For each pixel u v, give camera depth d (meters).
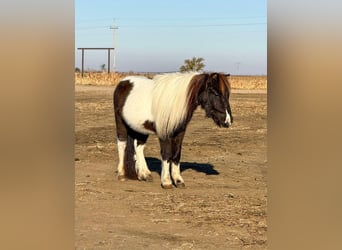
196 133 13.83
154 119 7.12
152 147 11.42
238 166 9.16
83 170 8.52
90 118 16.77
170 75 7.16
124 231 4.91
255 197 6.57
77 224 5.11
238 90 44.50
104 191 6.88
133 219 5.42
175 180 7.30
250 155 10.44
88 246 4.30
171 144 7.16
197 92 6.77
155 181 7.75
